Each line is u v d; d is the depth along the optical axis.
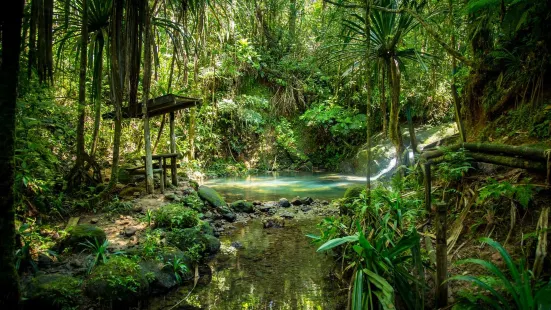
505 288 2.32
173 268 3.76
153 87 9.32
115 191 6.22
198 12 6.33
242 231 5.63
